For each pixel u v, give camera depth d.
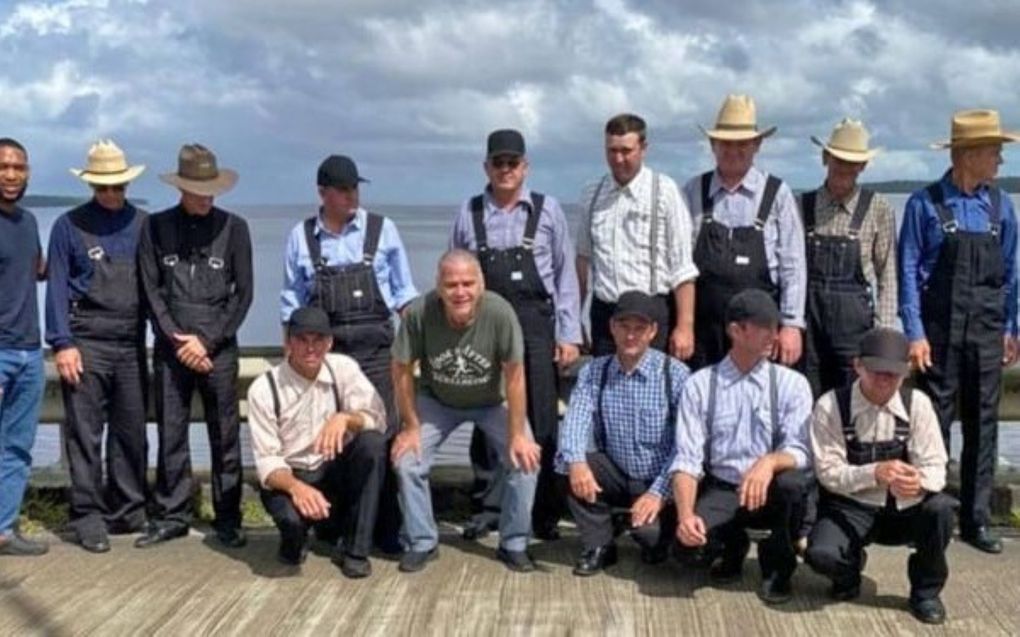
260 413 4.45
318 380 4.47
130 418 4.84
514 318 4.36
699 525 4.02
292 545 4.43
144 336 4.86
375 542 4.70
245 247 4.76
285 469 4.41
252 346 5.49
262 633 3.79
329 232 4.72
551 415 4.72
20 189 4.49
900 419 3.88
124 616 3.95
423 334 4.42
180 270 4.65
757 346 4.11
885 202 4.58
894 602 4.04
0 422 4.62
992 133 4.33
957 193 4.50
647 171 4.63
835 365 4.59
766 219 4.52
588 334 5.02
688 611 3.98
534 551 4.71
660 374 4.33
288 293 4.79
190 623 3.88
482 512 4.99
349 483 4.38
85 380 4.72
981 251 4.45
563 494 4.58
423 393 4.66
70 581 4.33
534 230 4.60
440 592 4.19
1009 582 4.22
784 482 3.98
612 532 4.45
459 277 4.21
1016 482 5.13
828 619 3.89
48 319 4.65
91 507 4.80
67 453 4.88
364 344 4.73
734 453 4.18
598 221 4.68
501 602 4.08
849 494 3.97
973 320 4.49
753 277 4.51
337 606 4.05
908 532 3.94
